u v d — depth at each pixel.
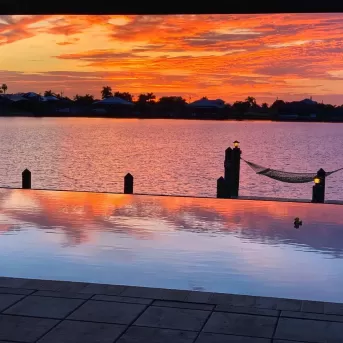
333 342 3.18
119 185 26.67
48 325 3.40
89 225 7.98
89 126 75.50
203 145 47.59
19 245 6.55
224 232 7.61
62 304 3.76
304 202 11.15
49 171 31.33
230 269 5.55
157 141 50.75
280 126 96.31
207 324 3.44
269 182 25.34
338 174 28.70
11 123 78.00
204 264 5.74
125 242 6.81
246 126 92.56
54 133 58.22
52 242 6.76
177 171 30.92
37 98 58.00
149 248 6.48
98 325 3.41
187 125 88.81
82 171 31.34
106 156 38.66
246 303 3.81
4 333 3.28
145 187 25.25
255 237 7.28
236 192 15.07
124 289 4.08
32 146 44.41
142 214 9.05
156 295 3.96
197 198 11.41
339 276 5.33
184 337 3.24
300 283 5.08
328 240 7.16
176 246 6.62
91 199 10.83
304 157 40.97
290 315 3.59
